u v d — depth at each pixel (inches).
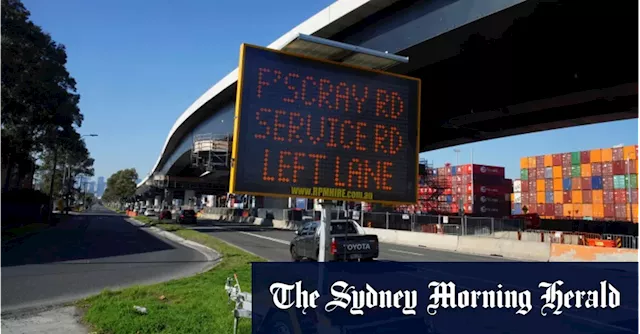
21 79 1175.0
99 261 619.8
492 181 1855.3
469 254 886.4
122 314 281.1
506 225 1197.7
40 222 1711.4
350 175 243.0
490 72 767.1
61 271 517.7
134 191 5521.7
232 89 1270.9
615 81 794.2
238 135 221.1
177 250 805.9
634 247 866.1
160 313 283.0
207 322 261.9
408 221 1289.4
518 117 1134.4
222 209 3176.7
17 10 1147.3
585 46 642.2
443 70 762.2
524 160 1931.6
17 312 312.3
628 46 636.1
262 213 2228.1
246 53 229.0
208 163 1558.8
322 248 229.3
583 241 968.9
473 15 570.3
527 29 589.3
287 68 237.0
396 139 257.9
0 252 702.5
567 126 1204.5
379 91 258.1
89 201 6141.7
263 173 223.6
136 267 566.9
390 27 682.8
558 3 516.4
